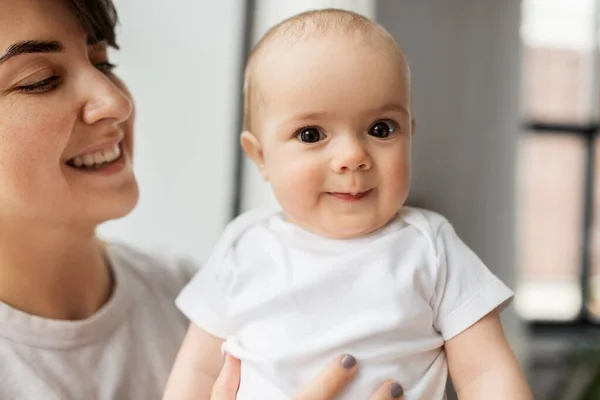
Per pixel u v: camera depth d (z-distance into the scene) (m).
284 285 0.81
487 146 2.48
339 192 0.78
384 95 0.76
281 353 0.78
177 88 2.14
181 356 0.91
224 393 0.82
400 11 2.43
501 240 2.49
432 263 0.80
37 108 0.84
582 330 2.83
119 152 0.97
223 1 2.16
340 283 0.79
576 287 2.85
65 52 0.89
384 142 0.78
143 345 1.03
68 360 0.92
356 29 0.79
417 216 0.85
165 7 2.12
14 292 0.91
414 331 0.78
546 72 2.80
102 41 0.99
